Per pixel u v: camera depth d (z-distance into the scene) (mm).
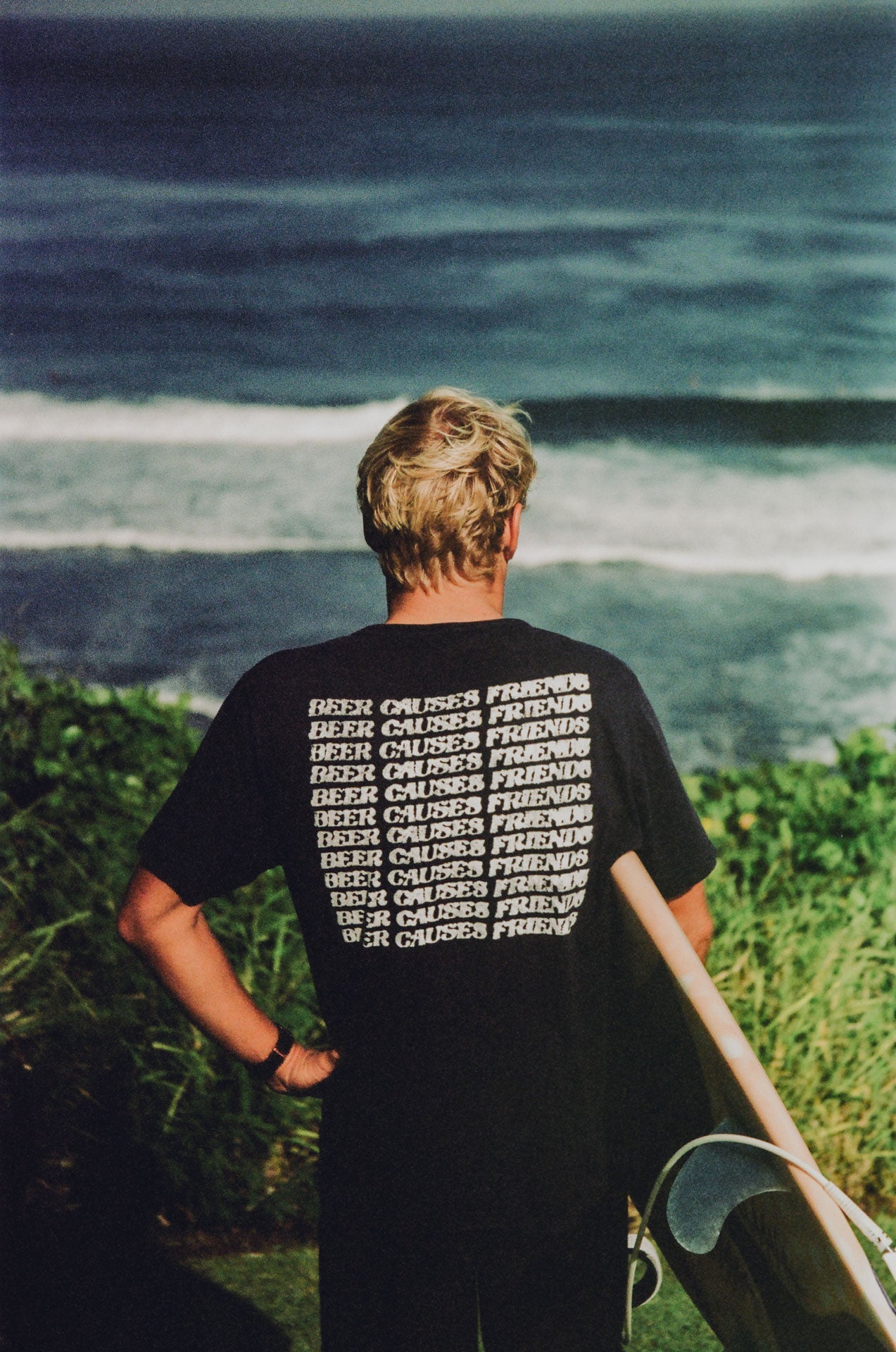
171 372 19797
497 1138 1454
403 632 1546
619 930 1538
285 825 1517
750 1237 1485
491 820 1489
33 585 11500
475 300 22703
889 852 3873
